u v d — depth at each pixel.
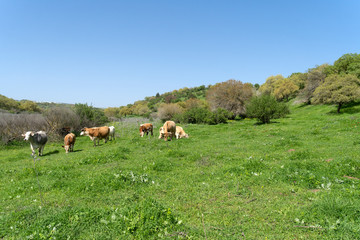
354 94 29.72
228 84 38.94
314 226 3.77
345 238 3.37
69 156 11.53
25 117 20.12
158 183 6.33
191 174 7.15
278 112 25.58
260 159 8.28
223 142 13.73
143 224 3.87
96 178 6.64
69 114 22.95
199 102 42.91
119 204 5.15
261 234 3.78
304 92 50.22
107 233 3.89
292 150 10.02
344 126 15.76
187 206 4.96
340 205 4.04
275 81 79.88
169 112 37.41
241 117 40.16
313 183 5.69
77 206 4.79
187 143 13.99
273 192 5.45
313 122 22.36
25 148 16.66
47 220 4.11
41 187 6.33
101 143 17.36
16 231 3.88
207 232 3.87
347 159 6.80
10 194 6.00
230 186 5.91
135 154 10.84
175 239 3.62
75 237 3.77
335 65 46.88
